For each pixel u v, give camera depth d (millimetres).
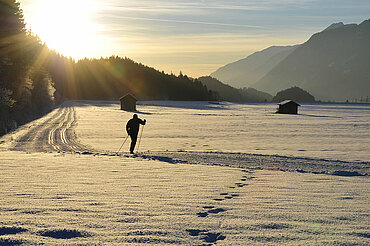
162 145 23016
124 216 4961
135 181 8367
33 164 11586
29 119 51969
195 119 57312
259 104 171000
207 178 9117
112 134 30766
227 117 65000
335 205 5953
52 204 5637
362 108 131000
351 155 18438
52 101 97688
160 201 6062
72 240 3865
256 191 7266
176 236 4098
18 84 61125
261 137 29984
